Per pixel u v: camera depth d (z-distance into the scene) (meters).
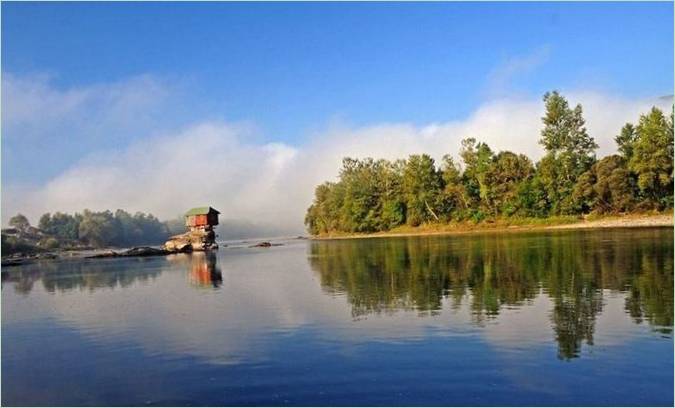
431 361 14.46
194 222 101.31
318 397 12.34
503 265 35.62
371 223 134.50
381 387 12.73
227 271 45.00
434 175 120.75
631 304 20.47
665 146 83.75
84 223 193.75
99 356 16.84
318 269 42.16
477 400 11.76
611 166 91.75
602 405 11.28
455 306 21.81
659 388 12.06
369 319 20.08
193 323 21.14
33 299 31.97
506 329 17.53
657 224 81.06
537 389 12.23
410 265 40.03
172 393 13.15
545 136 105.44
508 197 107.81
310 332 18.41
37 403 13.04
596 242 49.56
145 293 32.16
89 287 37.56
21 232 171.75
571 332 16.81
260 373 14.17
